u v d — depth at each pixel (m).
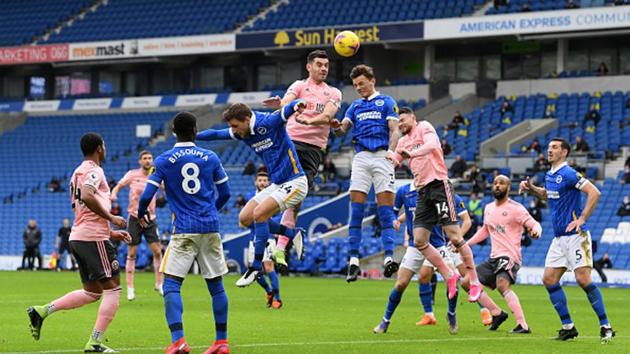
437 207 21.67
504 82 69.31
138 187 33.50
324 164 62.38
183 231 17.58
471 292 22.11
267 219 19.83
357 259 22.36
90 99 81.25
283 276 53.91
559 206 21.80
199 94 77.75
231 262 54.28
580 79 66.56
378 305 32.16
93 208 18.36
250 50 73.12
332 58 76.25
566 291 42.56
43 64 83.56
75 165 74.94
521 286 46.31
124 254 58.78
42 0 87.31
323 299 35.19
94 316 26.72
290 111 18.97
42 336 21.77
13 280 46.25
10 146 79.25
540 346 20.25
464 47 73.00
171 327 17.44
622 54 67.88
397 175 57.22
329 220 55.97
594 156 57.72
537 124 63.41
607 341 21.17
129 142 75.88
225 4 79.69
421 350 19.34
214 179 18.03
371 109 22.17
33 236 58.88
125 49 77.38
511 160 58.09
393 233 22.38
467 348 19.75
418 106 68.88
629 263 49.12
